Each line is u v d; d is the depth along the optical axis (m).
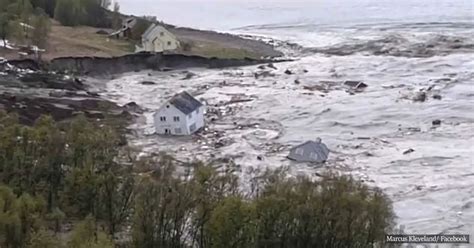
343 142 70.38
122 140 64.62
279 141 70.94
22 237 29.70
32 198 35.75
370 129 75.25
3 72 90.12
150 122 78.19
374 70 107.88
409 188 56.38
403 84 96.81
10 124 49.38
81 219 37.88
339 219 33.97
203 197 35.56
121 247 34.94
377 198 35.75
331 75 105.19
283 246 33.59
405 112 81.12
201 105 76.25
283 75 106.00
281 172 50.94
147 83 99.38
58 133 44.94
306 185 36.19
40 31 103.31
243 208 32.91
